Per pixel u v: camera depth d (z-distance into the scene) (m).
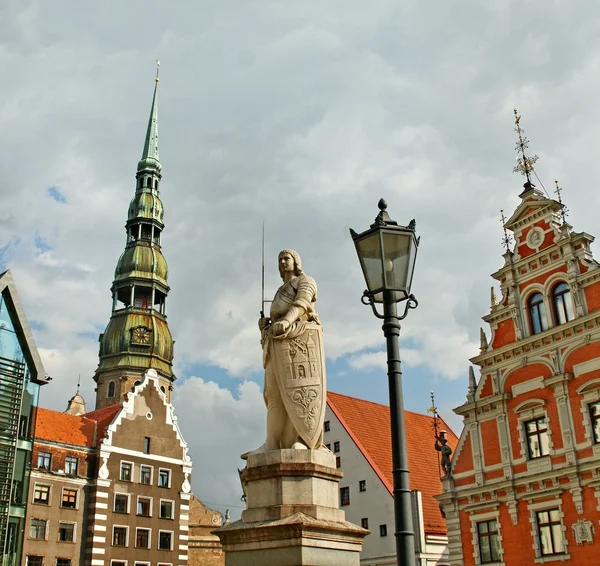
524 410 31.09
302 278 8.89
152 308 76.19
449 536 32.81
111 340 73.50
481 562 31.12
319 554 7.21
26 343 38.84
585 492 28.03
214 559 55.03
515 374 32.12
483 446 32.53
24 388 38.47
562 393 29.73
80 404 70.00
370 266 8.20
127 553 46.09
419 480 43.09
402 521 6.94
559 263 31.52
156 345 73.94
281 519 7.35
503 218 34.78
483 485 31.73
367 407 48.03
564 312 31.05
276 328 8.34
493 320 33.88
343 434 43.72
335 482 8.05
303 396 8.23
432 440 49.25
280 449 8.03
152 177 83.12
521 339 31.97
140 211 80.31
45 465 44.56
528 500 29.95
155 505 49.09
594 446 28.12
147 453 50.00
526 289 32.62
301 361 8.37
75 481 45.41
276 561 7.12
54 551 42.72
